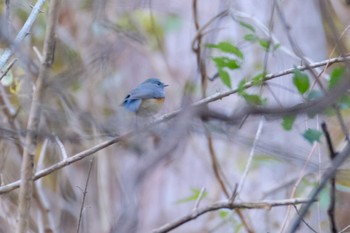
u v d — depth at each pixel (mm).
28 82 9094
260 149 5801
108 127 5391
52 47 6465
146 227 12539
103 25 11055
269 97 9500
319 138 6539
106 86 12578
